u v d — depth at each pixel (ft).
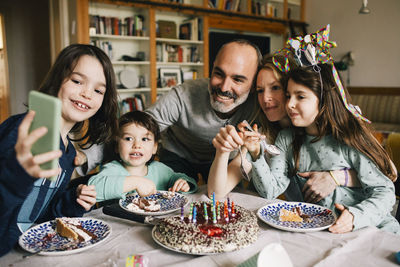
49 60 19.27
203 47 17.25
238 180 4.09
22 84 18.98
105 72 3.38
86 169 4.57
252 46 4.79
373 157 3.65
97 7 14.14
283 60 4.32
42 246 2.59
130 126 4.50
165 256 2.48
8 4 18.13
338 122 3.75
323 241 2.71
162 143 6.55
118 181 3.67
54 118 1.98
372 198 3.38
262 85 4.39
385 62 18.53
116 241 2.74
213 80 4.87
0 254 2.46
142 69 15.97
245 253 2.50
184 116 5.67
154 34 15.26
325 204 3.90
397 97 17.56
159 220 2.95
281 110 4.38
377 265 2.32
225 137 3.60
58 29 14.52
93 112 3.30
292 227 2.93
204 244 2.46
